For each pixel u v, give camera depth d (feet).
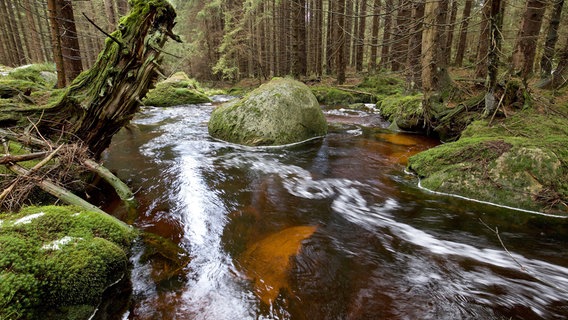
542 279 8.32
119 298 7.51
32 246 6.88
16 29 71.31
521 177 12.42
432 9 22.12
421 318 7.04
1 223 7.43
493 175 13.00
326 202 13.55
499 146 13.75
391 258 9.39
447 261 9.19
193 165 18.26
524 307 7.38
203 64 93.25
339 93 46.21
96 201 12.88
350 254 9.59
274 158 20.02
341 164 18.75
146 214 11.85
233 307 7.32
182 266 8.77
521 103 19.56
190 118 35.14
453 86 24.95
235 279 8.29
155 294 7.68
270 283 8.18
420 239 10.43
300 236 10.61
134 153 20.61
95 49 87.66
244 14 65.87
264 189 14.99
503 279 8.36
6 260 6.22
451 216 11.88
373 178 16.30
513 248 9.74
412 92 37.27
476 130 18.58
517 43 29.99
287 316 7.10
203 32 83.51
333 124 30.71
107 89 13.00
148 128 29.25
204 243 10.04
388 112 32.04
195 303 7.42
